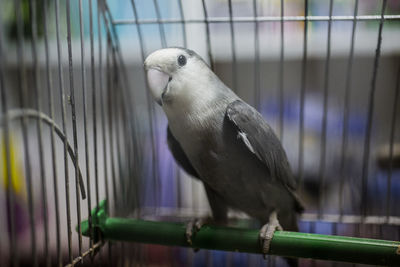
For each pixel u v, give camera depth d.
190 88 0.72
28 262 1.17
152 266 1.15
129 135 1.06
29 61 1.11
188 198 1.23
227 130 0.74
